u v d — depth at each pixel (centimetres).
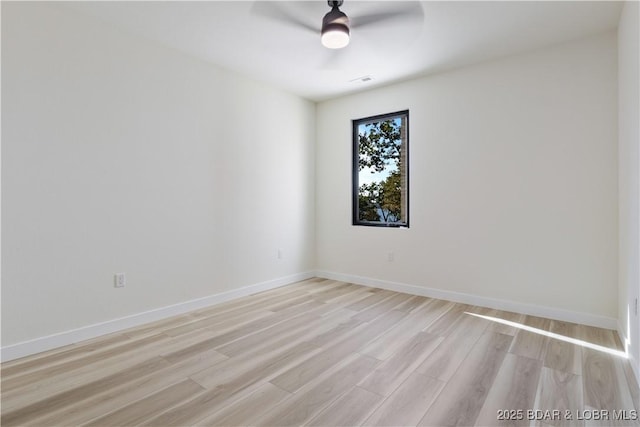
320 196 470
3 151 219
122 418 163
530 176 308
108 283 270
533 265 308
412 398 179
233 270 366
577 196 287
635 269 201
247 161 380
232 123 363
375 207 430
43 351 235
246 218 380
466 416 164
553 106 296
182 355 230
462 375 202
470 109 341
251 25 268
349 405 173
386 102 404
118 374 204
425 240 375
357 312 320
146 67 291
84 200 256
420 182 377
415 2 234
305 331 273
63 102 244
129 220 282
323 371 208
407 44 295
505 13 246
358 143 444
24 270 229
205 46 304
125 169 279
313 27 271
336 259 455
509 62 318
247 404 174
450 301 356
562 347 240
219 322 294
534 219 307
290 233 436
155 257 299
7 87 220
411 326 283
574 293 289
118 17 257
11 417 163
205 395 182
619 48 258
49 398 179
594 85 278
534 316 306
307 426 157
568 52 289
